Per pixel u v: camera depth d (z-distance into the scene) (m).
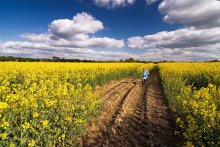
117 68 34.66
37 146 7.05
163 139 8.74
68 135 8.23
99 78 23.58
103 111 12.63
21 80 17.62
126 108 13.62
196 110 7.62
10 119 7.48
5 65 25.75
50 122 8.25
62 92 10.26
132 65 47.22
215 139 6.14
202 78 21.03
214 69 25.48
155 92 19.91
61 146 7.84
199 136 6.28
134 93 19.17
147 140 8.64
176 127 9.96
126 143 8.40
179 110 11.05
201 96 9.70
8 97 8.10
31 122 7.54
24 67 23.77
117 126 10.10
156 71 52.12
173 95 14.70
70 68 26.67
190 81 21.84
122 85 24.47
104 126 10.12
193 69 28.28
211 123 6.47
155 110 13.16
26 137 6.92
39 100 9.10
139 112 12.70
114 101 15.34
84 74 21.92
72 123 8.97
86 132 9.38
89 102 11.39
